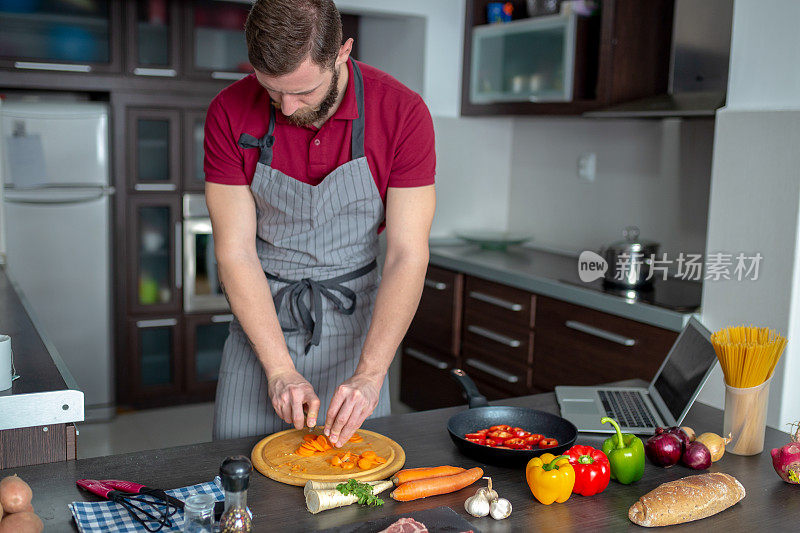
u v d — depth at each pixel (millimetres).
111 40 3760
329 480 1242
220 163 1624
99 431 3740
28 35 3637
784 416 2318
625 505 1230
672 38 3006
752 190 2354
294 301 1733
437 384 3705
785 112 2240
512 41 3539
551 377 3041
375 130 1583
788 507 1243
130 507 1158
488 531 1129
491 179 4168
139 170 3920
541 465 1232
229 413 1737
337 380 1762
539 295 3072
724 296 2449
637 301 2674
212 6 3934
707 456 1363
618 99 3059
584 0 3184
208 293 4105
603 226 3609
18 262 3725
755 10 2357
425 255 1603
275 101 1412
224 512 1039
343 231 1701
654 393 1721
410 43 3920
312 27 1254
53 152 3711
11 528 1035
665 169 3258
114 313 3965
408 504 1213
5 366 1417
